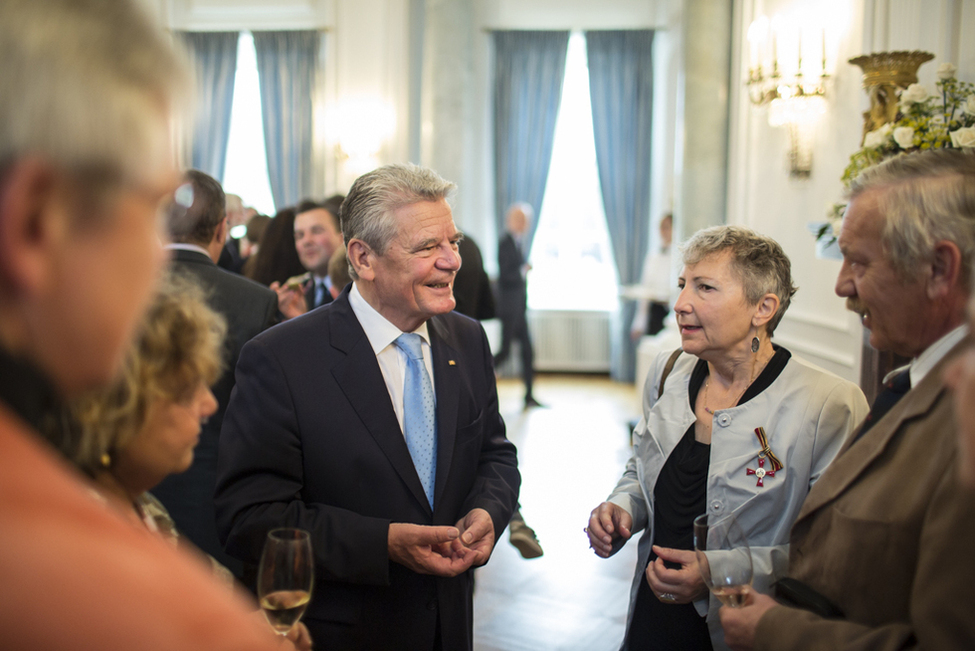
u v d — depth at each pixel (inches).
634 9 346.0
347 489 63.0
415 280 63.6
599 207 366.0
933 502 36.3
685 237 230.2
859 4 155.4
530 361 304.8
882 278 46.1
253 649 15.3
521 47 349.1
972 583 32.9
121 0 17.5
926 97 107.7
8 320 16.4
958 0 123.0
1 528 13.4
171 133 18.6
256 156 350.0
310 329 66.4
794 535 48.7
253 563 62.4
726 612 47.2
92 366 17.5
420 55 324.2
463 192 312.5
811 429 62.7
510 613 131.3
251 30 335.0
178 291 39.5
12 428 15.0
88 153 16.0
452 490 66.6
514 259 304.3
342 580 59.2
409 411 66.8
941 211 43.6
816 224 121.6
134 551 15.0
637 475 74.8
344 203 66.4
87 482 31.9
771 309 65.1
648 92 346.3
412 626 62.9
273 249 149.3
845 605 43.2
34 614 12.9
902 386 47.9
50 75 15.7
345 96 317.7
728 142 226.8
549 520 178.1
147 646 13.7
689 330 65.9
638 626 67.6
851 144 158.6
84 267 16.6
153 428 37.3
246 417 63.9
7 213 15.5
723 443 63.9
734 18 223.1
